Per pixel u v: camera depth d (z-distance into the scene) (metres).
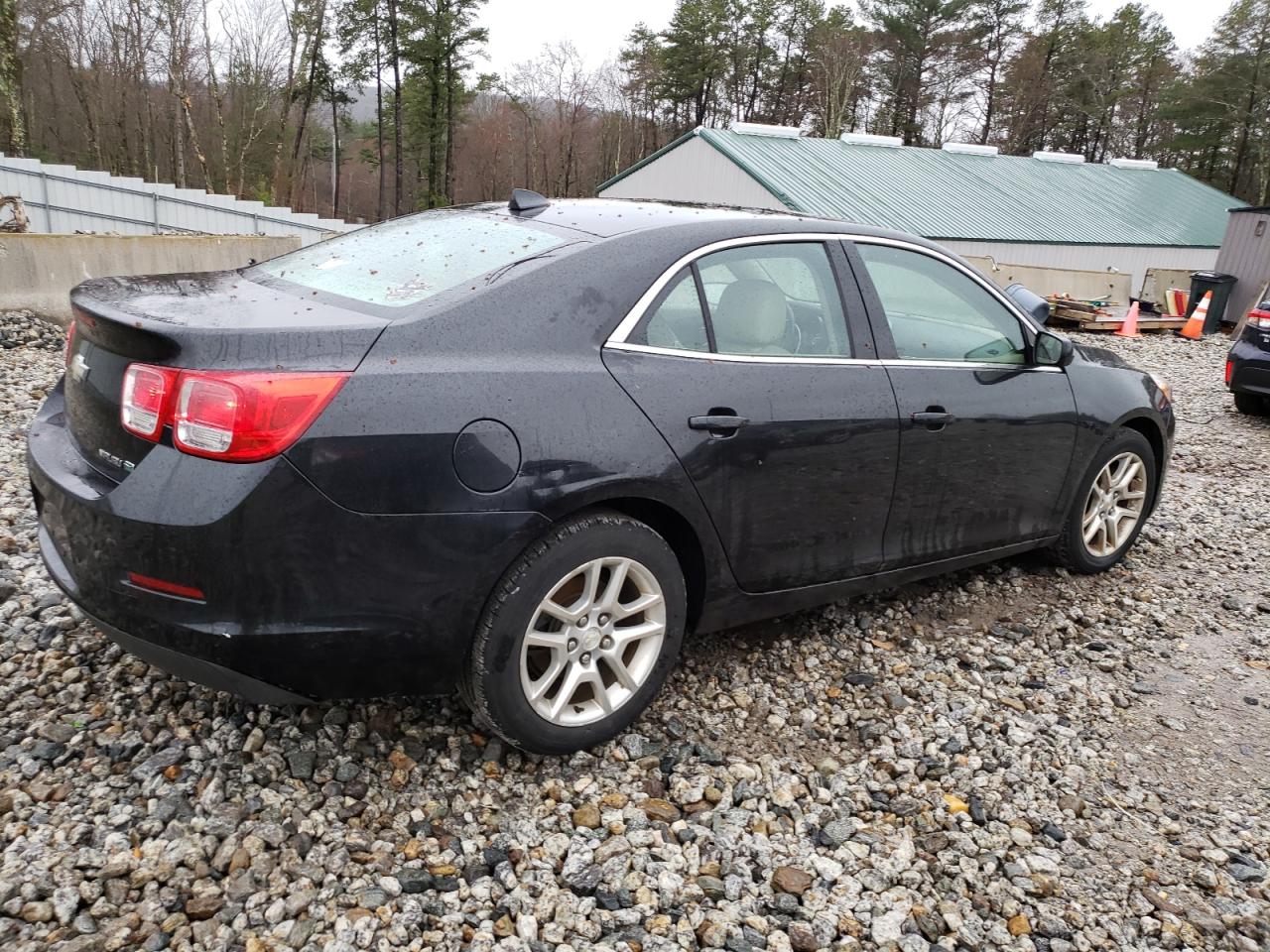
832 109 64.25
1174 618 4.45
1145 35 69.38
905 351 3.58
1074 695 3.67
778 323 3.21
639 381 2.79
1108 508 4.68
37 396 6.86
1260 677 3.93
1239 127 59.34
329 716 2.98
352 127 68.88
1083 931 2.46
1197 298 19.16
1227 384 9.85
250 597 2.29
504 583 2.58
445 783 2.76
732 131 27.86
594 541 2.70
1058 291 19.20
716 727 3.23
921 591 4.46
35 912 2.17
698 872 2.54
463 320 2.58
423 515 2.40
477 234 3.14
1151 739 3.42
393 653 2.48
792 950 2.30
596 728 2.87
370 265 3.03
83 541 2.42
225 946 2.15
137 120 55.31
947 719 3.41
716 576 3.09
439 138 61.06
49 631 3.34
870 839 2.73
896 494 3.54
